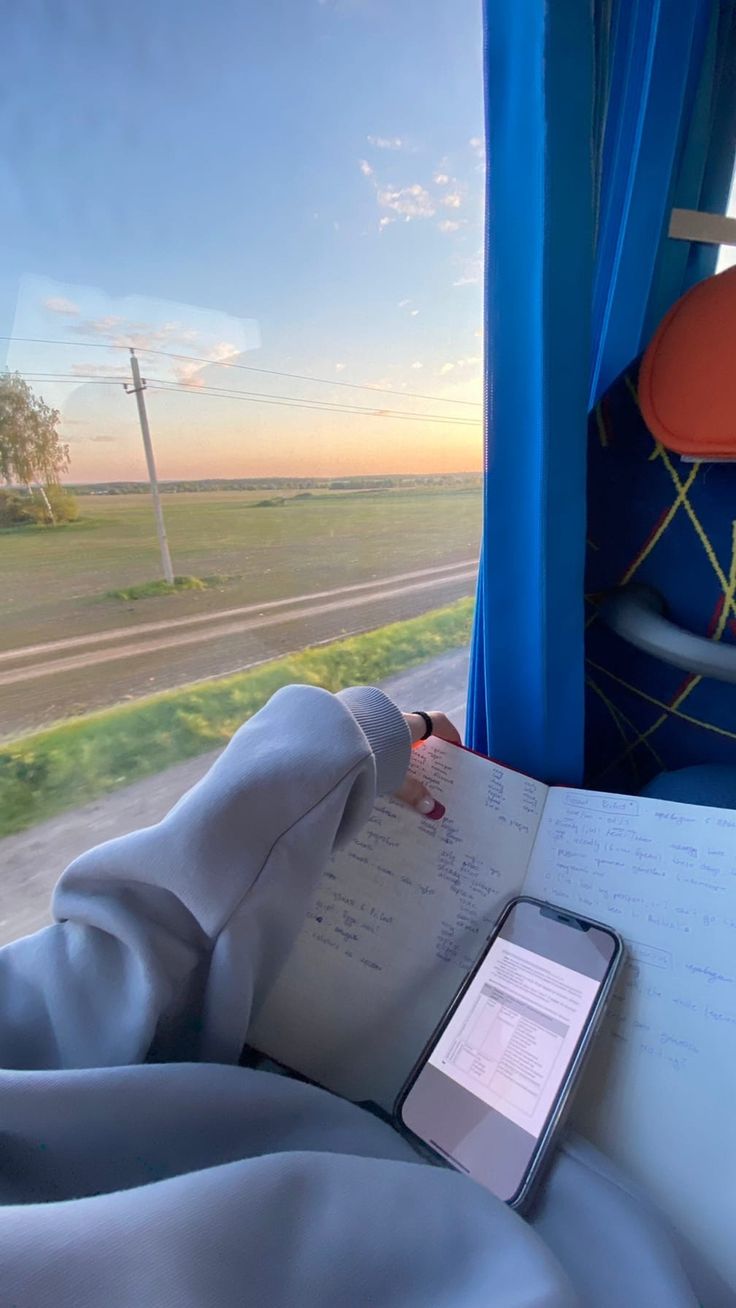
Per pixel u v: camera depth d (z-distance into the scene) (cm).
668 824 44
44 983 36
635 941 41
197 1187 25
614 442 55
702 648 52
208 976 37
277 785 39
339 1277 25
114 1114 31
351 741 41
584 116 42
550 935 43
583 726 59
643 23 56
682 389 50
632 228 62
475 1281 26
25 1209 23
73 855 56
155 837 37
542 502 50
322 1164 28
